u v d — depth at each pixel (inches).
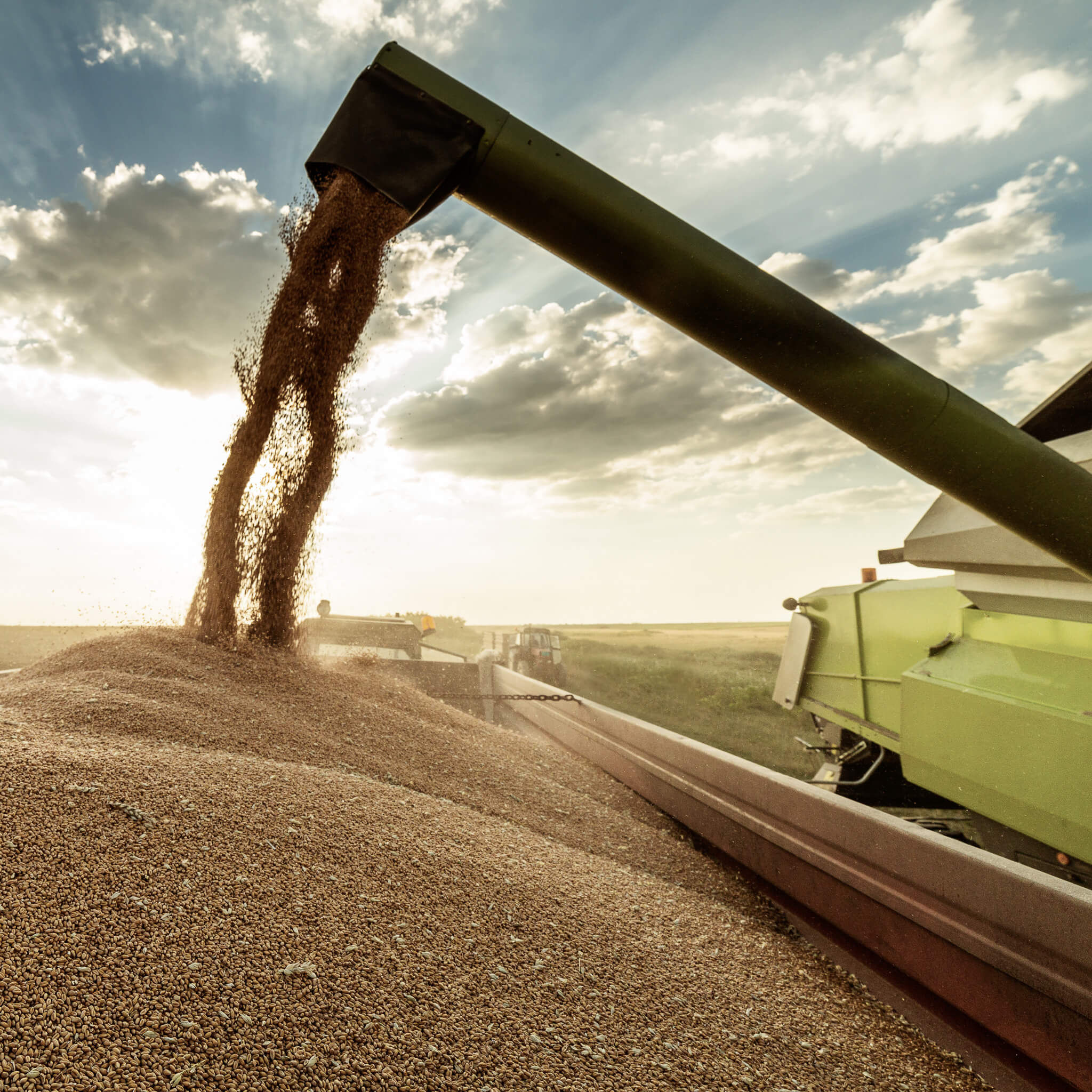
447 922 73.5
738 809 118.0
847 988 87.0
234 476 154.6
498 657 319.0
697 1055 64.2
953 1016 75.1
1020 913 67.0
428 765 130.7
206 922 60.7
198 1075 45.8
